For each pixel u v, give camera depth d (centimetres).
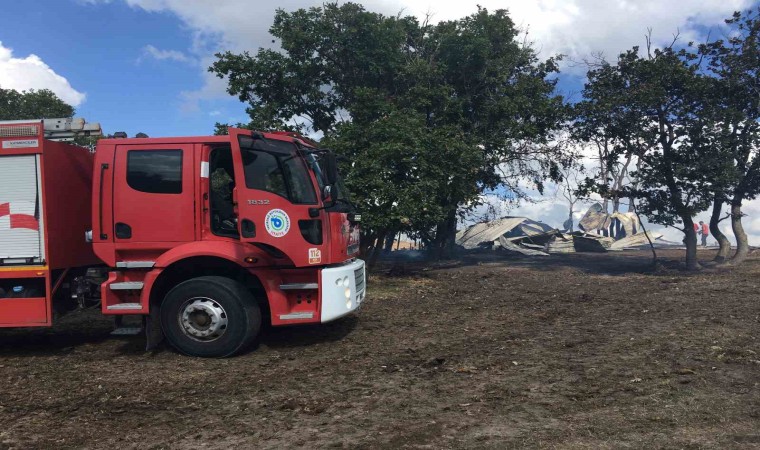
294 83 1770
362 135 1420
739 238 1800
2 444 436
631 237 3167
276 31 1769
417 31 1986
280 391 559
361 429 447
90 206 795
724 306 1013
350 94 1838
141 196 696
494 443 411
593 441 410
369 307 1091
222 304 691
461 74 1956
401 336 816
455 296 1269
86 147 801
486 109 1905
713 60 1666
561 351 700
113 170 700
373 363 662
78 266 760
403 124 1400
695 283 1387
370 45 1784
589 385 550
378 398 527
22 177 695
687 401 494
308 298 716
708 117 1584
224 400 535
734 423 442
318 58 1806
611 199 1864
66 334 852
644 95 1599
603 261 2267
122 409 517
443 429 441
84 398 551
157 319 718
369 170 1345
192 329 698
